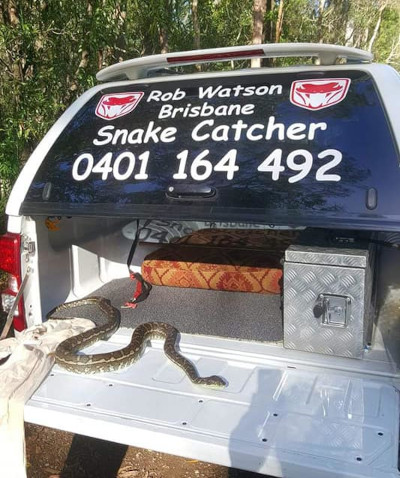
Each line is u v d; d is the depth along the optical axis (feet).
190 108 9.29
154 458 11.50
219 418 7.08
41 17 21.48
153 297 11.78
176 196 8.38
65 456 11.54
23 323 9.83
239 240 13.79
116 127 9.58
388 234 9.09
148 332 9.41
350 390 7.57
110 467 11.18
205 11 38.34
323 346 8.46
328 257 8.11
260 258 12.25
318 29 55.57
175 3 31.19
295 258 8.33
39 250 10.09
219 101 9.16
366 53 8.91
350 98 8.31
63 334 9.43
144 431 6.94
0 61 20.48
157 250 13.10
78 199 9.01
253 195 7.94
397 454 6.25
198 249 12.98
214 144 8.62
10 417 7.70
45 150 9.71
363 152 7.68
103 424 7.16
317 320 8.39
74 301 11.06
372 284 8.98
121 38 27.02
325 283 8.22
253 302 11.32
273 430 6.77
